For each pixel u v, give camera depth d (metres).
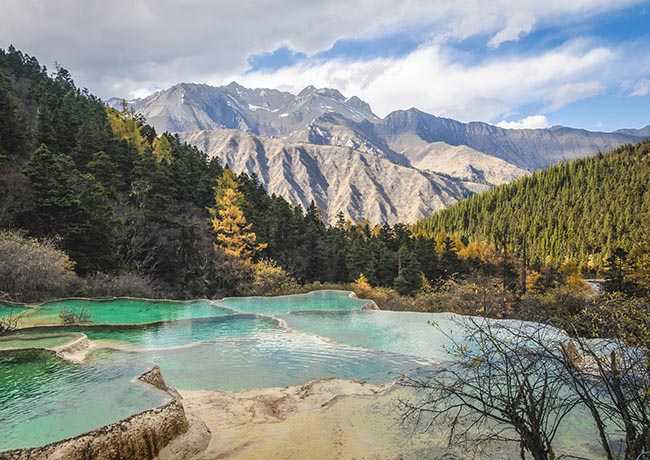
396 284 43.41
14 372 8.19
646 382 4.07
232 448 6.49
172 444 6.32
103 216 26.00
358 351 13.11
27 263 18.48
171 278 30.86
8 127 31.34
